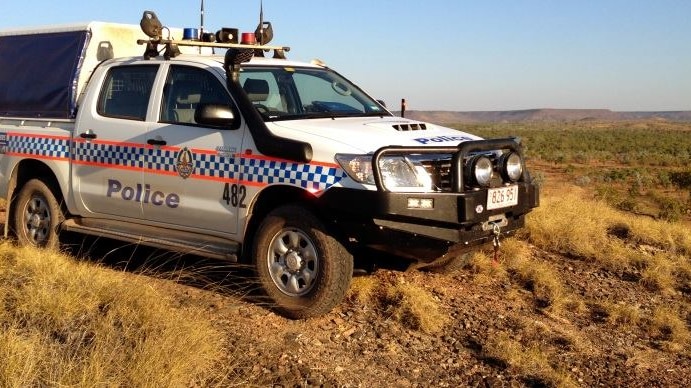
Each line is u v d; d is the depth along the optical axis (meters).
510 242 7.20
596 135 104.69
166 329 4.28
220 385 3.96
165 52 6.12
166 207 5.88
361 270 5.43
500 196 5.22
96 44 6.84
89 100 6.56
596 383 4.50
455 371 4.52
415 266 5.39
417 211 4.81
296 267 5.14
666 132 129.38
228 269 6.21
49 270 5.30
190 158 5.67
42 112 6.95
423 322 5.12
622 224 9.11
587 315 5.82
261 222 5.35
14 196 7.23
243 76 5.76
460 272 6.58
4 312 4.60
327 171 4.97
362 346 4.79
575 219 8.38
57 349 4.15
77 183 6.55
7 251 5.97
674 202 16.80
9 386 3.63
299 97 6.03
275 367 4.30
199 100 5.79
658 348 5.20
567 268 7.12
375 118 6.02
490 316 5.51
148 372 3.82
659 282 6.67
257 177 5.27
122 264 6.57
